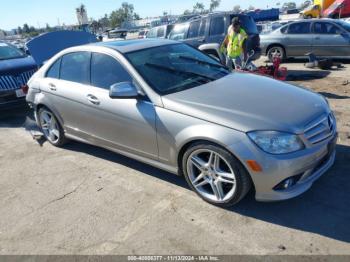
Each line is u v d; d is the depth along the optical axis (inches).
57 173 174.4
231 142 115.6
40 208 144.5
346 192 132.8
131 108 144.9
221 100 130.5
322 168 126.4
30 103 210.1
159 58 160.2
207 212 129.4
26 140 227.6
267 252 107.1
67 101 178.5
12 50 319.0
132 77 147.4
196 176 136.7
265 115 119.0
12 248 121.6
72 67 179.5
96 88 163.6
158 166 146.6
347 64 404.2
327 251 105.2
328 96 263.4
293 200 131.2
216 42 384.2
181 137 128.6
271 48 452.1
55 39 297.1
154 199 141.2
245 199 134.3
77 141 205.6
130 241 118.5
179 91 141.2
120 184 155.9
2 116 290.8
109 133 161.8
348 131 187.0
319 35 415.8
